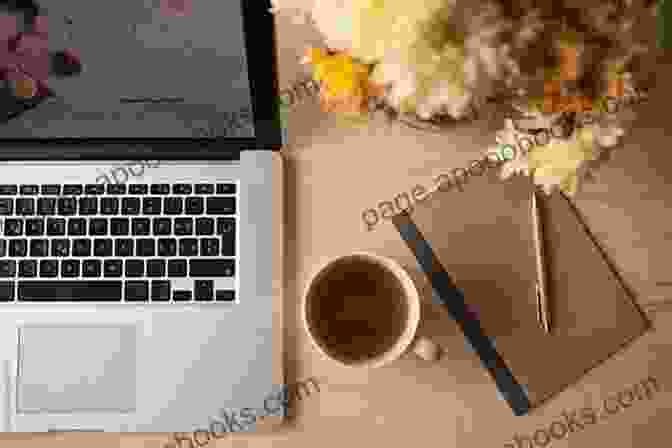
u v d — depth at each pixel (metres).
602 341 0.63
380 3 0.38
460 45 0.36
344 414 0.63
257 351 0.62
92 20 0.46
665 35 0.48
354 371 0.63
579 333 0.63
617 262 0.63
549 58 0.36
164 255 0.63
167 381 0.62
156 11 0.45
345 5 0.40
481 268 0.64
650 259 0.63
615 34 0.37
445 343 0.63
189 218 0.63
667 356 0.62
